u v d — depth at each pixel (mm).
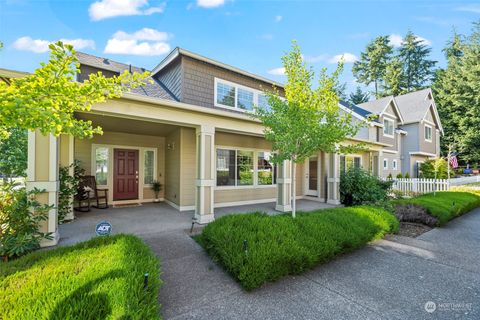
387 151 16219
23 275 2291
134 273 2328
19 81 2082
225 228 3881
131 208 7805
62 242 4359
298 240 3566
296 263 3250
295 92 5031
